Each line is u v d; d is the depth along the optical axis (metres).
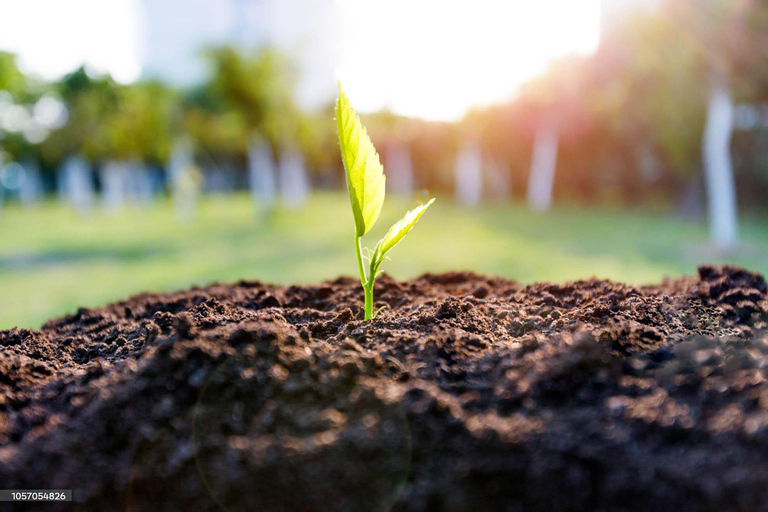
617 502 0.90
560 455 0.96
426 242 9.95
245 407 1.11
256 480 0.94
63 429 1.12
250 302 2.04
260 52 15.70
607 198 19.12
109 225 16.80
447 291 2.23
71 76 17.91
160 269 7.82
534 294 2.01
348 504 0.90
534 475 0.93
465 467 0.95
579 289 2.00
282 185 23.03
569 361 1.22
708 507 0.88
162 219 18.25
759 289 1.93
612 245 9.04
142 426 1.08
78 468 1.02
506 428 1.03
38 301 5.87
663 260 7.40
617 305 1.69
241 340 1.28
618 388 1.17
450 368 1.29
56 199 34.16
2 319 5.01
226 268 7.57
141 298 2.35
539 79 16.83
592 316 1.60
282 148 20.44
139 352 1.46
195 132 20.03
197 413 1.09
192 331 1.30
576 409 1.10
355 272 6.88
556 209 18.23
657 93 10.48
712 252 7.89
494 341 1.47
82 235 13.75
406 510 0.89
